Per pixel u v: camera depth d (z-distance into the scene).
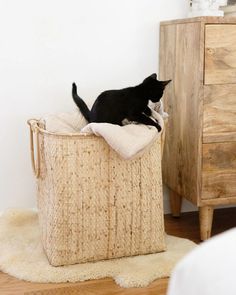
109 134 1.50
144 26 2.03
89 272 1.57
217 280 0.58
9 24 1.89
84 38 1.98
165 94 2.02
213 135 1.75
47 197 1.62
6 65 1.92
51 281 1.53
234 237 0.63
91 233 1.62
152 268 1.59
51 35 1.95
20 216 1.96
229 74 1.72
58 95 2.01
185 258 0.66
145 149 1.58
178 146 1.93
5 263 1.62
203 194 1.79
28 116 1.99
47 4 1.92
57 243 1.60
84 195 1.58
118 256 1.68
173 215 2.12
